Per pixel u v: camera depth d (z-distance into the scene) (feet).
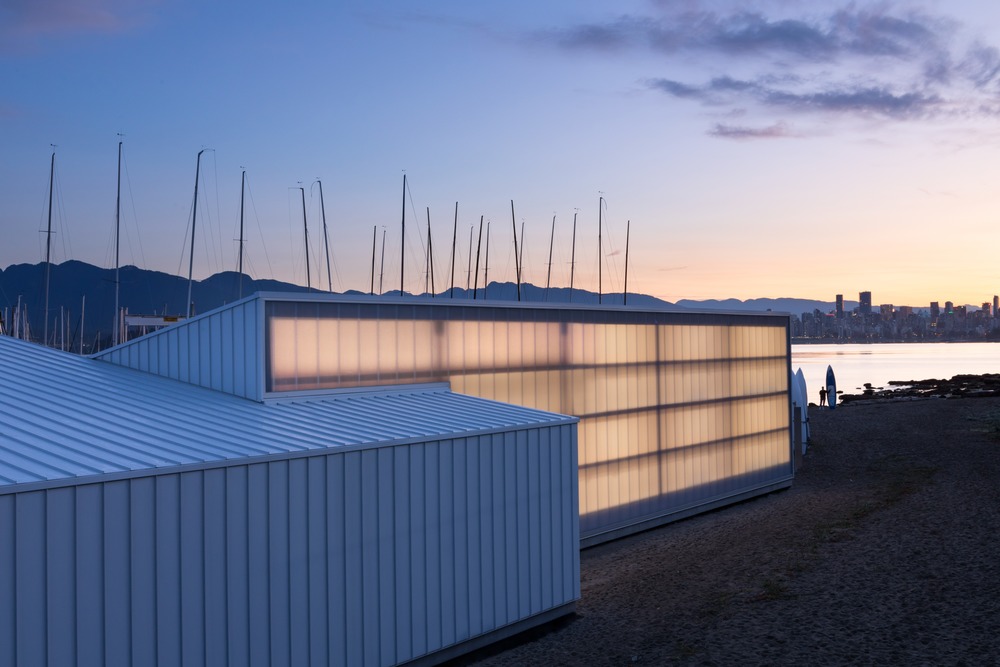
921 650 39.58
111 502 29.86
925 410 166.81
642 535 73.92
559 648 43.29
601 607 50.44
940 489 80.64
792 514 76.95
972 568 52.08
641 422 75.82
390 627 39.09
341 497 37.40
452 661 42.24
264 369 49.73
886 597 47.55
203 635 32.22
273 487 34.86
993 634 40.93
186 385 53.11
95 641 29.19
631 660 40.55
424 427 43.70
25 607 27.58
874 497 80.74
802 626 43.62
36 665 27.76
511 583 45.39
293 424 42.75
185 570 31.81
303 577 35.76
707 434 83.92
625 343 74.69
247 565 33.78
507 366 64.34
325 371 53.21
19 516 27.58
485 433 44.34
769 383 94.02
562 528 49.11
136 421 40.40
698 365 83.20
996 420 133.69
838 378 367.25
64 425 37.93
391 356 56.95
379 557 38.81
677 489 79.51
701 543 67.31
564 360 68.90
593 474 70.49
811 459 114.32
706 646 41.55
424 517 40.96
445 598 41.70
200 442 36.29
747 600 48.78
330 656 36.58
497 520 44.83
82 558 28.99
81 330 216.33
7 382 47.14
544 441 48.08
